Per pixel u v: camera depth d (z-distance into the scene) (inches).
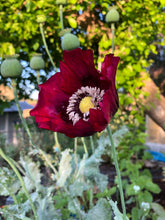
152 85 35.6
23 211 12.8
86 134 7.5
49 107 8.6
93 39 35.0
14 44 37.5
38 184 15.2
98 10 33.6
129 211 24.0
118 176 8.1
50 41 37.0
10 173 13.7
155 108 35.4
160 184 34.1
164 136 59.5
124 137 29.5
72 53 8.4
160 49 44.9
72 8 31.7
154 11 31.7
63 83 8.9
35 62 16.5
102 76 8.0
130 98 30.5
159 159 55.8
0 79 43.8
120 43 31.7
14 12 34.3
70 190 15.7
